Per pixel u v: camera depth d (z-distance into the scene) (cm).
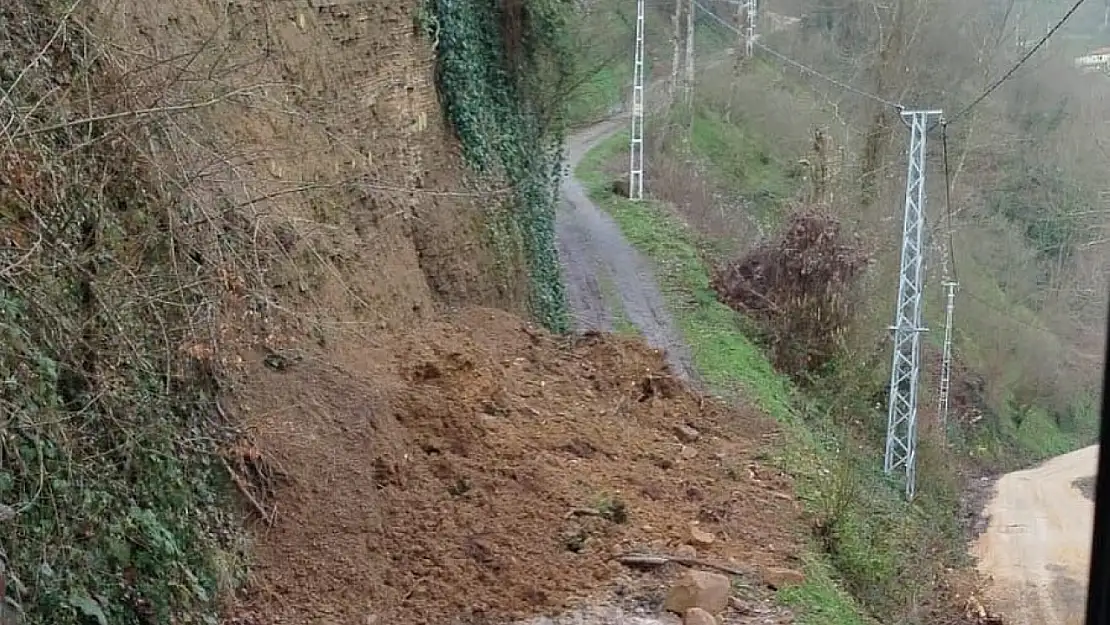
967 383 2725
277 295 916
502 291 1738
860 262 2336
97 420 647
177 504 702
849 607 952
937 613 1405
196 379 769
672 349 2006
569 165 3697
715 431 1421
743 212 3397
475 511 900
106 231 692
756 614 841
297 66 1131
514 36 1895
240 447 799
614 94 4422
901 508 1761
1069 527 2080
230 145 845
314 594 759
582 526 925
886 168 2806
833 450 1750
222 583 716
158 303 722
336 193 1167
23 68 653
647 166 3725
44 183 654
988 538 1998
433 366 1140
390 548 827
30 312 611
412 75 1473
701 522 1026
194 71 829
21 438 570
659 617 804
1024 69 2664
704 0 4541
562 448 1098
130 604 628
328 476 849
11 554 541
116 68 726
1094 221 2631
